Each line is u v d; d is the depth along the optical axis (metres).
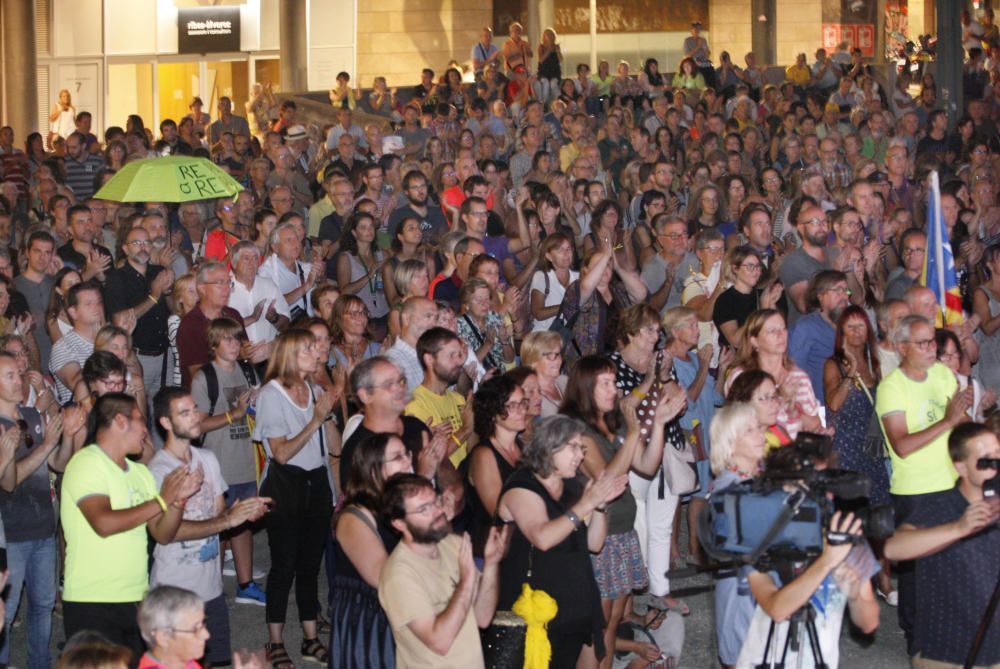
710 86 31.62
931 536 7.38
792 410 9.78
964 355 11.40
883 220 16.33
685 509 12.73
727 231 16.70
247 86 38.84
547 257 13.39
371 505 7.49
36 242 13.61
